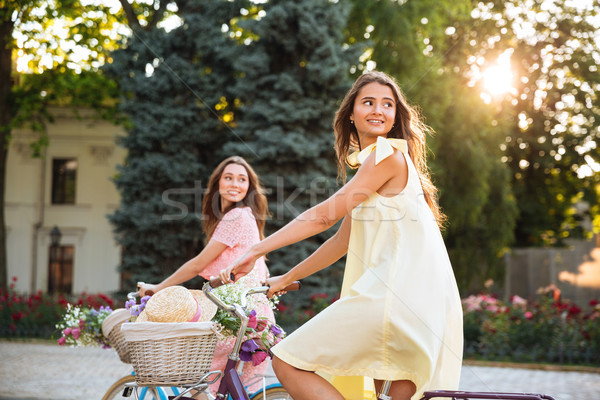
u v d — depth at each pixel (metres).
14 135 17.45
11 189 18.16
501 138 20.36
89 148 18.19
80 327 3.21
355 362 2.13
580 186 25.17
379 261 2.18
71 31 14.12
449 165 17.69
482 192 17.84
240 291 2.91
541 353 10.56
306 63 12.92
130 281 13.43
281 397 2.96
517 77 23.25
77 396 6.24
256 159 12.29
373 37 17.16
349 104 2.50
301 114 12.42
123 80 13.36
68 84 15.39
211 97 13.27
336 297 11.49
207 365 2.66
